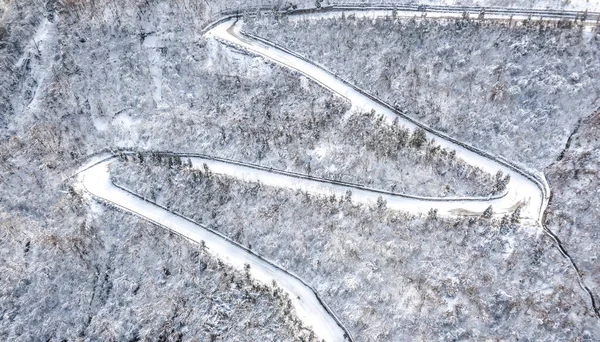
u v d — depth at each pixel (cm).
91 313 6444
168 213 7275
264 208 7075
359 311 6022
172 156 7981
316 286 6350
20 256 6825
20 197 7412
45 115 8469
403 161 7431
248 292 6244
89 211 7275
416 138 7550
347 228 6788
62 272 6675
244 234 6869
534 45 8000
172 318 6194
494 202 6969
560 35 7938
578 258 6341
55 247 6812
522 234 6500
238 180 7481
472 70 8175
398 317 5953
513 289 6131
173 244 6788
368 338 5816
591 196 6725
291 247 6681
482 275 6253
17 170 7719
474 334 5834
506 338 5822
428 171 7319
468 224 6669
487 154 7456
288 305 6097
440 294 6153
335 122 8056
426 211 6981
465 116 7788
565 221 6594
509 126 7562
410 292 6153
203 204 7231
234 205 7194
